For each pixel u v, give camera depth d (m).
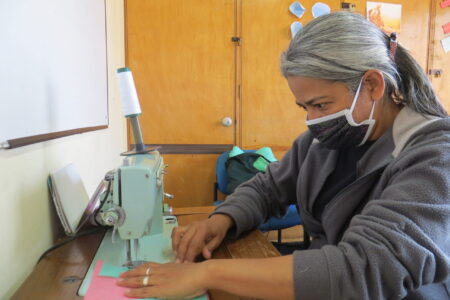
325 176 0.87
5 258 0.58
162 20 2.21
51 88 0.80
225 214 0.86
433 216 0.51
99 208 0.81
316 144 0.92
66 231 0.78
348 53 0.62
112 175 0.77
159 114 2.27
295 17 2.35
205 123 2.33
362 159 0.76
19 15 0.63
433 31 2.54
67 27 0.93
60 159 0.87
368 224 0.53
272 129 2.41
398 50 0.72
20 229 0.64
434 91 0.73
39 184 0.72
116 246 0.76
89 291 0.57
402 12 2.48
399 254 0.48
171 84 2.26
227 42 2.29
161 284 0.57
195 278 0.55
